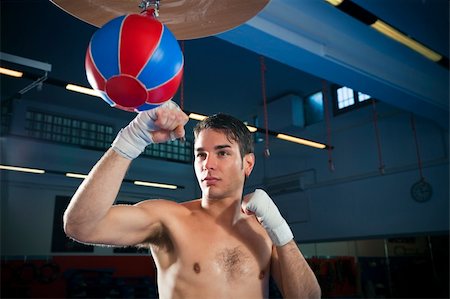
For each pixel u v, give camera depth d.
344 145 9.72
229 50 7.98
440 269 7.65
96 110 11.40
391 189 8.59
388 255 8.56
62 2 0.98
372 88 5.66
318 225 9.93
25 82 9.22
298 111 10.73
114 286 9.98
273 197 11.18
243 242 1.15
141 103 0.86
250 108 11.56
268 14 4.16
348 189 9.43
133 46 0.82
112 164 0.86
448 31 5.00
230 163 1.09
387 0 4.43
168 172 12.63
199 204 1.22
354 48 5.03
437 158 7.86
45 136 10.62
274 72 9.19
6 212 9.70
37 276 9.58
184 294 1.04
